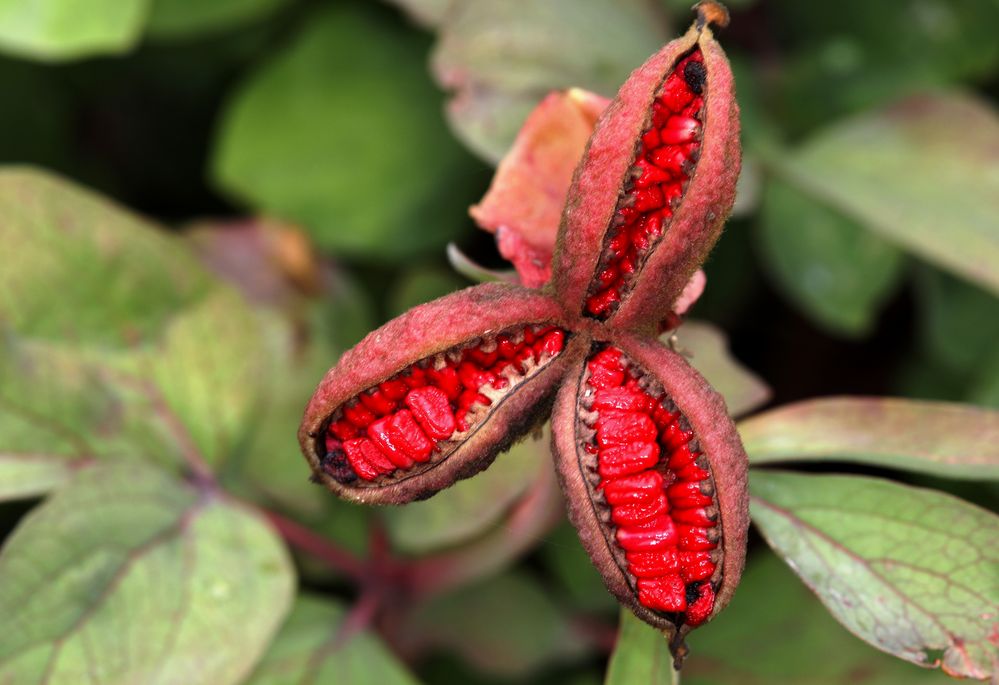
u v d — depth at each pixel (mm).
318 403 342
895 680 421
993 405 443
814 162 452
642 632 366
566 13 437
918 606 365
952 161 446
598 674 454
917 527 370
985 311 473
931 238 428
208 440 418
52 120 506
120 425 414
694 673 433
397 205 482
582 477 340
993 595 364
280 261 470
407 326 341
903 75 482
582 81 433
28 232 409
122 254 415
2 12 433
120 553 393
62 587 386
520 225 374
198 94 526
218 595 395
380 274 501
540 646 445
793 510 375
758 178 453
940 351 475
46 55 458
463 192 484
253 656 390
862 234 465
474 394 348
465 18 432
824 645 429
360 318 474
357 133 481
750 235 494
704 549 341
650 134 345
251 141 479
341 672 418
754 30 490
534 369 347
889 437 381
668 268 344
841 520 374
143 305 417
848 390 500
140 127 529
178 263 418
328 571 442
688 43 340
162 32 473
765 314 506
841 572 370
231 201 530
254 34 505
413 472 347
